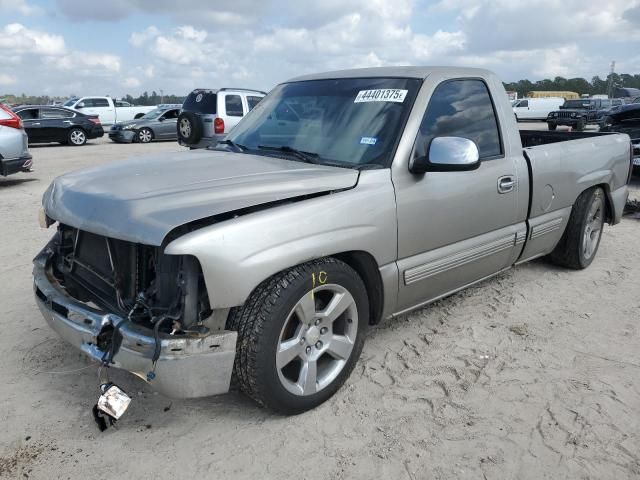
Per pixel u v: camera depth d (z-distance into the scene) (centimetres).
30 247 609
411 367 350
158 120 2234
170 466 261
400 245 331
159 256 264
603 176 515
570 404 310
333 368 313
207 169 319
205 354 254
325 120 370
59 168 1340
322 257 293
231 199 271
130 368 259
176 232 256
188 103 1399
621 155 548
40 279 318
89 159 1553
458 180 361
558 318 425
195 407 308
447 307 445
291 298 273
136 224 255
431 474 256
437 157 315
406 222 331
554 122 2802
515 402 312
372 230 311
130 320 264
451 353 368
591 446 275
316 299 304
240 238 257
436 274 361
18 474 254
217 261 249
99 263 303
